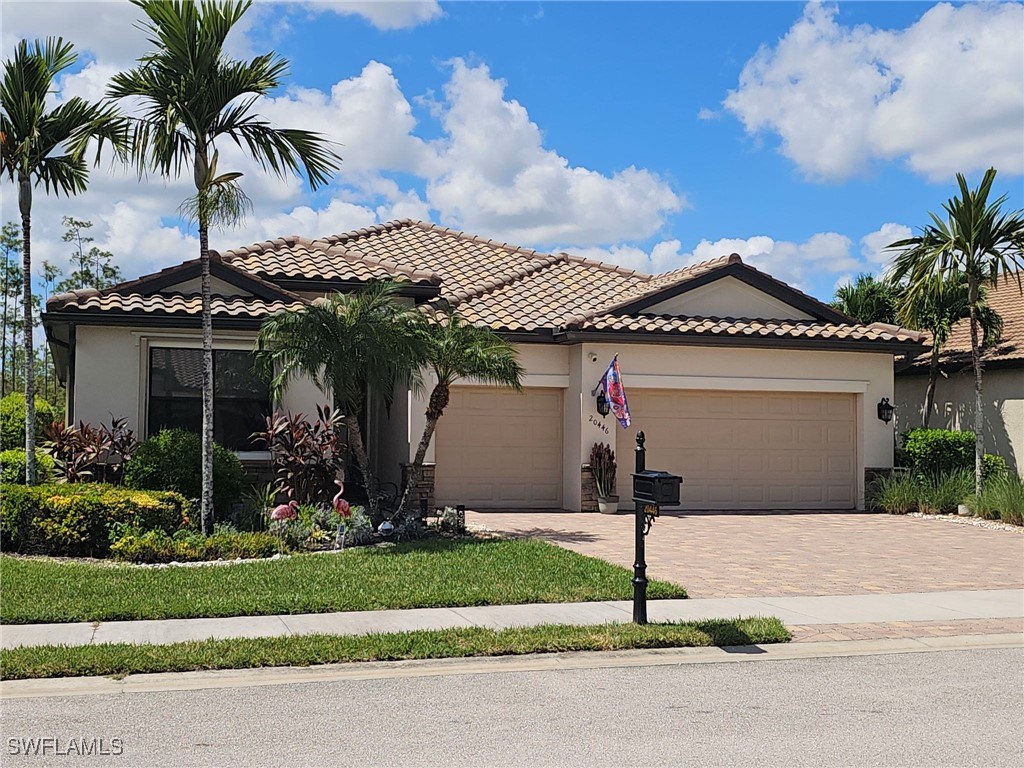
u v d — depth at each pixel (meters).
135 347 16.75
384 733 6.46
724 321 20.80
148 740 6.29
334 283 19.00
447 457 19.91
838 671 8.27
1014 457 22.56
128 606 9.81
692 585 12.02
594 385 19.67
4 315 39.72
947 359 23.80
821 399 21.28
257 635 8.99
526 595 10.82
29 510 13.21
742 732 6.54
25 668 7.71
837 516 19.83
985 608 10.91
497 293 21.70
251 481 16.59
